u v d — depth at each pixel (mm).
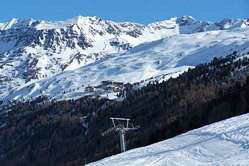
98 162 56344
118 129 91438
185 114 191000
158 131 180875
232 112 164250
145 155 54875
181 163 46062
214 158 46531
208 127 62281
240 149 48219
